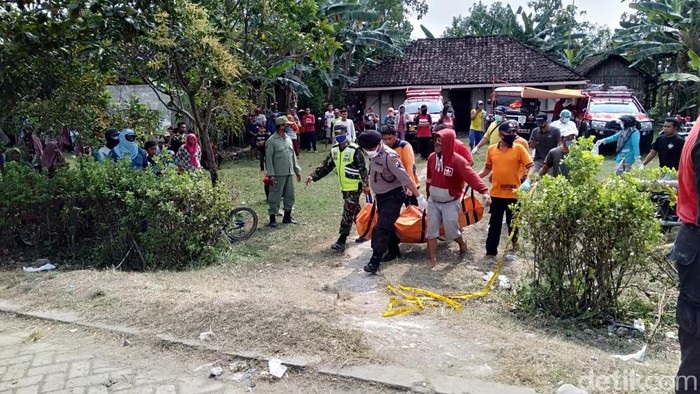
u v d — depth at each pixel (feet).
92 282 17.97
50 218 23.29
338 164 24.00
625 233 15.43
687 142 7.88
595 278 16.10
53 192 22.82
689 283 7.82
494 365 12.09
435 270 20.85
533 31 119.44
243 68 27.12
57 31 22.36
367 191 23.86
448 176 20.53
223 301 15.40
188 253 22.07
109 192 21.86
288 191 29.32
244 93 33.45
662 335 15.30
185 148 32.60
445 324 14.67
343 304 16.22
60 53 25.04
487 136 32.19
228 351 13.10
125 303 15.92
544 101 85.15
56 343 14.07
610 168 44.50
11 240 23.52
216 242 23.09
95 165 23.48
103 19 23.32
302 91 72.54
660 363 13.14
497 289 18.66
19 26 22.49
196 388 11.89
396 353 12.70
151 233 21.71
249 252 24.12
